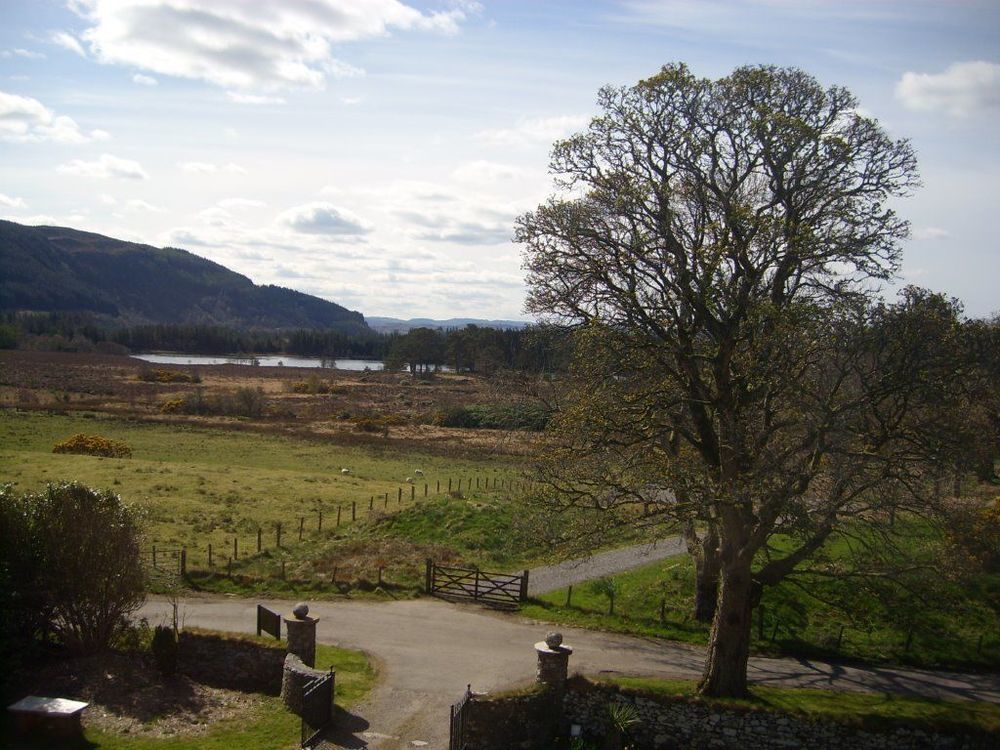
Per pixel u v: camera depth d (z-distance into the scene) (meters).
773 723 18.62
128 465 48.28
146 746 16.75
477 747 18.22
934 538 24.53
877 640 25.25
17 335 164.12
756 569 29.03
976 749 18.75
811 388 18.70
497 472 55.31
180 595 27.83
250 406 83.19
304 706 17.45
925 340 18.30
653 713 19.16
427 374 146.12
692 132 20.77
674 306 20.48
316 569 30.86
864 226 19.89
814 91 21.11
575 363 23.02
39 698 17.22
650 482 19.86
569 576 31.00
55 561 19.84
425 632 25.22
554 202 21.70
